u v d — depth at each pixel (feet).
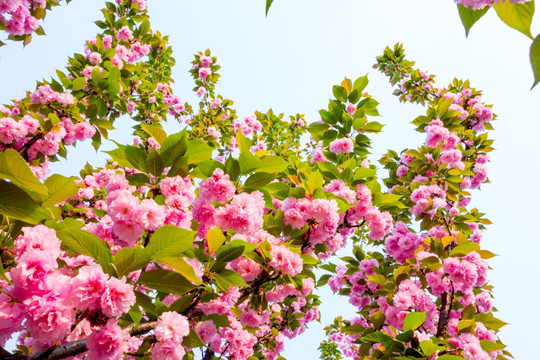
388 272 15.53
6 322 5.05
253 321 11.30
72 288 5.15
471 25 2.96
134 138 26.50
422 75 28.04
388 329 13.10
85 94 17.49
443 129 17.38
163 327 6.32
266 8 2.70
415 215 16.39
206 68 30.91
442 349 9.37
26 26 15.28
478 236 18.03
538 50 2.51
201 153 8.46
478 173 19.98
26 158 13.85
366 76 14.85
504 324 12.26
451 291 13.37
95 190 18.54
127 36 23.71
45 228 5.42
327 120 15.30
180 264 6.26
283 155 27.35
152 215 6.47
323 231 10.18
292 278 10.04
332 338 27.09
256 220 7.84
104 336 5.39
